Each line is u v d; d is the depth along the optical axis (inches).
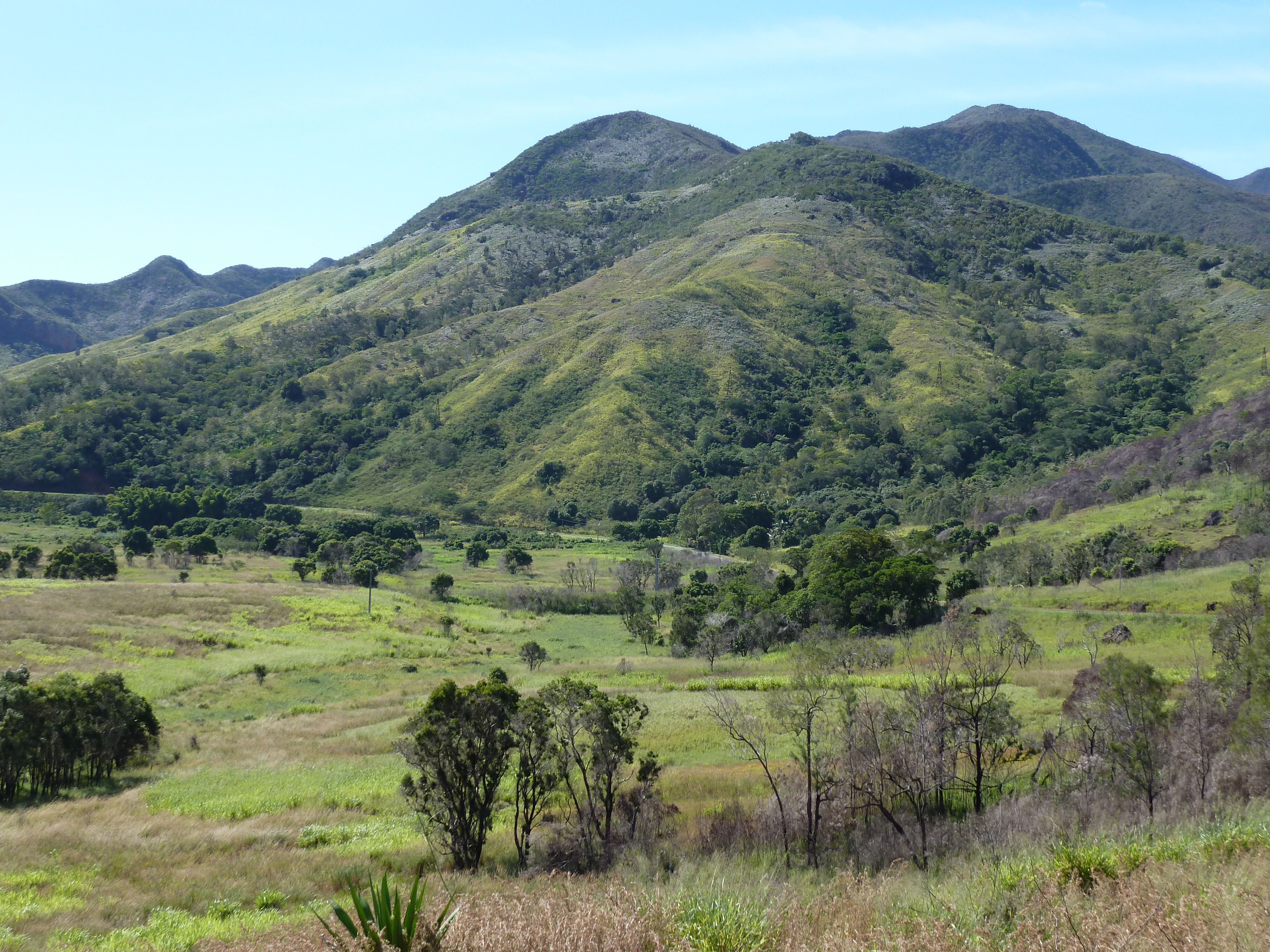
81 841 874.1
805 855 662.5
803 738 986.7
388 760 1433.3
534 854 812.6
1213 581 2224.4
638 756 1248.8
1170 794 643.5
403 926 233.6
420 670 2429.9
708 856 632.4
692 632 2628.0
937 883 369.7
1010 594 2581.2
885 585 2596.0
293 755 1519.4
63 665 2148.1
